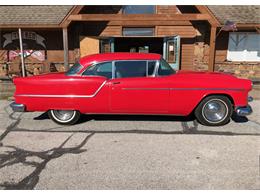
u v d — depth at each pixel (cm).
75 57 1230
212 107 559
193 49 1202
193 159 412
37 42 1243
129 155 428
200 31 1180
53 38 1237
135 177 360
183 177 359
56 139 500
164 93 546
